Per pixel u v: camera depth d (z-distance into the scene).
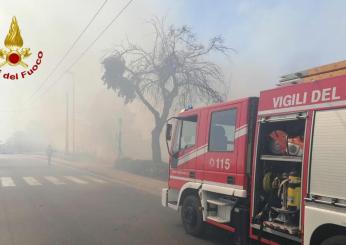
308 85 5.32
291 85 5.62
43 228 8.21
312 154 5.07
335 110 4.85
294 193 5.43
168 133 8.66
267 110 6.02
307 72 5.55
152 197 13.54
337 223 4.61
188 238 7.68
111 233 7.91
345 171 4.60
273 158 5.85
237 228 6.58
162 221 9.28
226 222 6.89
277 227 5.63
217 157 7.16
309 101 5.27
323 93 5.07
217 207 7.33
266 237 5.93
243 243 6.38
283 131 5.84
